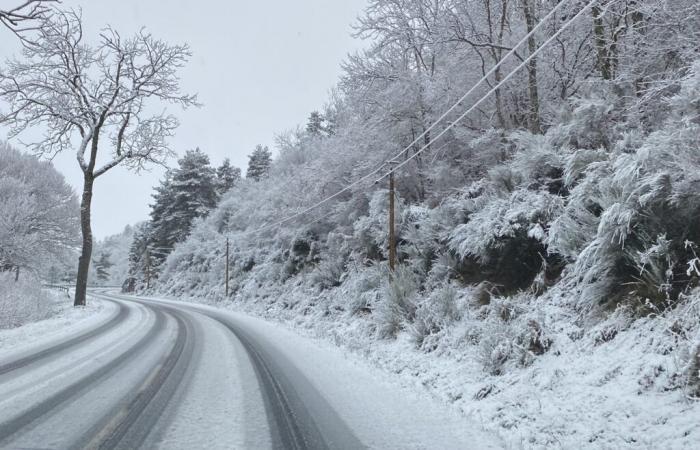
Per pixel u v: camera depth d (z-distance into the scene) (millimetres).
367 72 18609
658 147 6184
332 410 5848
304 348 12117
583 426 4707
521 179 11297
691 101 6535
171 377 7617
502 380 6688
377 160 18578
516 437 4883
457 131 15703
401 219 16094
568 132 10188
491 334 7637
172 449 4230
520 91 15320
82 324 17406
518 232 9602
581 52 14367
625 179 6492
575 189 8062
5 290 18969
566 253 8000
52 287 55469
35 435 4602
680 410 4227
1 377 7652
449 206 13109
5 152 39625
